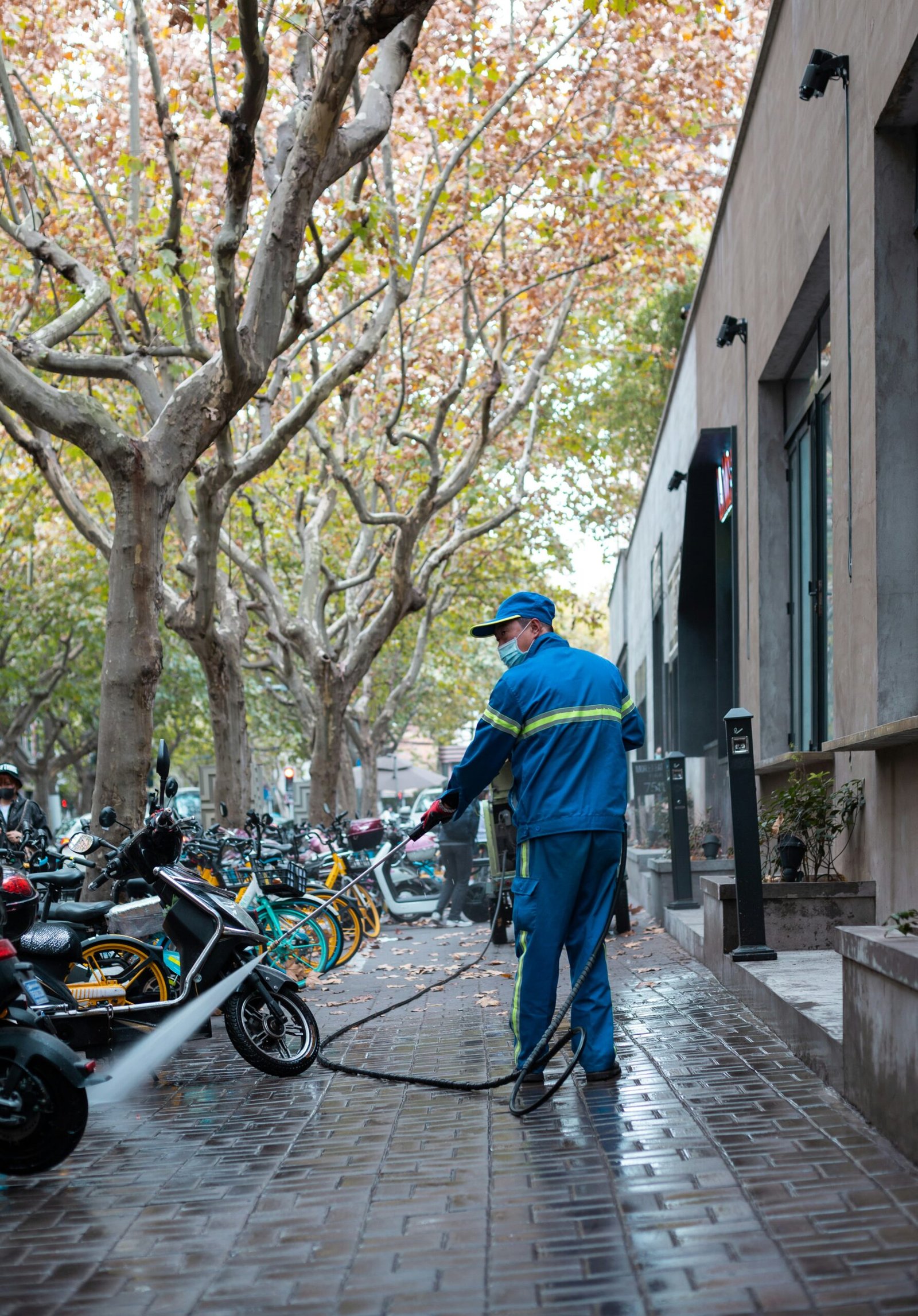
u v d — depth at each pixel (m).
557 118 15.91
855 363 8.14
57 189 14.82
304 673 28.70
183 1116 5.72
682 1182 4.05
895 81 7.12
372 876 15.39
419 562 24.73
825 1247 3.41
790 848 8.40
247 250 15.39
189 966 6.73
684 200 18.03
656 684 23.50
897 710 7.55
